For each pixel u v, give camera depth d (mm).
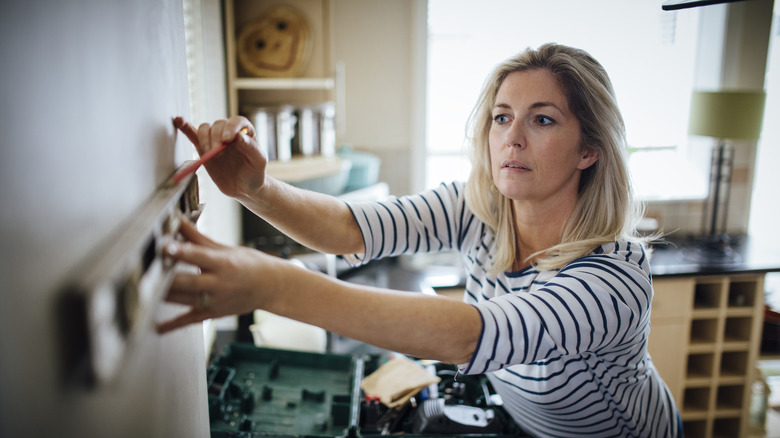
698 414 2877
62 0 417
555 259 1010
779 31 3482
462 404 1582
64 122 416
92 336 374
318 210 1084
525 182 975
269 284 607
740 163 3518
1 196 332
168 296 568
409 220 1189
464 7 3508
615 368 1055
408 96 3605
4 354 332
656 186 3584
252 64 2930
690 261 2887
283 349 1805
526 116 954
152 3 688
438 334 717
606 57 3490
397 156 3672
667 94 3508
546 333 778
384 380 1626
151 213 544
